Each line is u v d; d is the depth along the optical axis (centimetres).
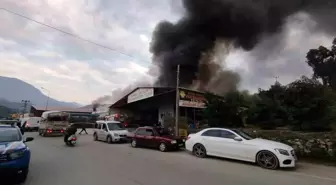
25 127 3403
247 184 629
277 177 720
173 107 2628
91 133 2844
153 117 3070
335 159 972
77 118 4669
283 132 1205
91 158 1011
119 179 648
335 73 2897
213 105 1706
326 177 731
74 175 688
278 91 1448
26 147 629
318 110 1224
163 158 1050
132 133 1684
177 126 1681
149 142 1402
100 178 656
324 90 1286
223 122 1659
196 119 2466
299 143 1102
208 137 1076
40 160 943
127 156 1091
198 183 623
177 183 618
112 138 1712
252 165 908
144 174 714
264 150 869
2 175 548
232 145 971
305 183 658
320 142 1037
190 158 1059
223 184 619
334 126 1181
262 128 1442
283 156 828
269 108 1445
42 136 2316
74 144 1513
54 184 592
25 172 600
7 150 573
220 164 916
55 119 2366
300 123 1262
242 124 1623
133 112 3350
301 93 1288
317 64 3102
